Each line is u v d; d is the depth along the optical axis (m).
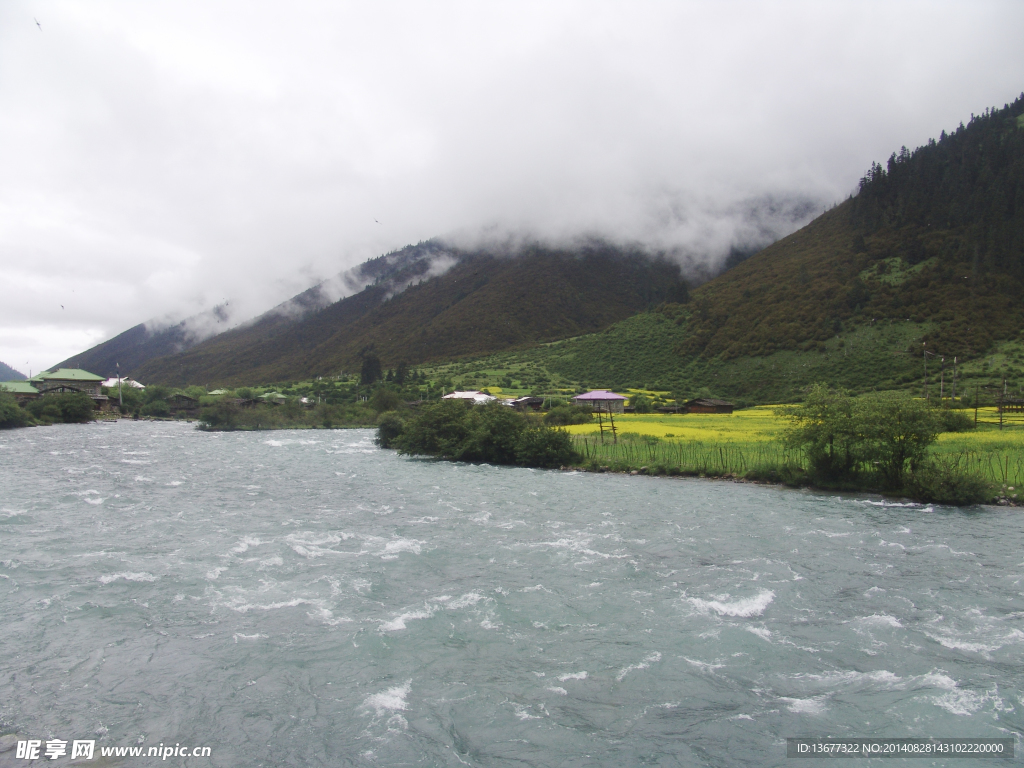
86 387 167.88
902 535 27.81
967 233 183.00
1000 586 20.50
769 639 16.19
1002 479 39.78
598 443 64.88
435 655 15.25
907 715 12.57
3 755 10.98
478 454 61.84
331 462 60.69
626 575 21.52
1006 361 127.19
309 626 16.92
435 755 11.28
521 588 20.08
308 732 11.98
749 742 11.68
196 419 159.38
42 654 15.15
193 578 20.95
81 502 35.56
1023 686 13.70
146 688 13.57
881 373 136.62
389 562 23.06
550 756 11.26
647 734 11.97
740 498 37.97
